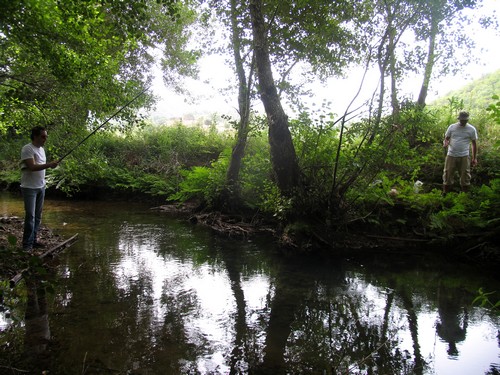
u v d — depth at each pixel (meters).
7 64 4.95
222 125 16.33
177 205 10.41
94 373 2.52
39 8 4.02
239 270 5.10
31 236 5.05
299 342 3.11
